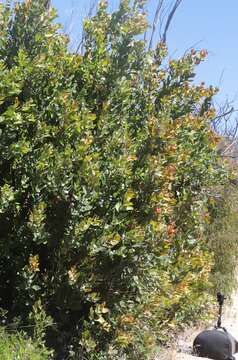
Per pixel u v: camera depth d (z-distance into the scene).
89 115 5.66
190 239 7.39
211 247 10.95
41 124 5.53
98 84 6.19
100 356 5.76
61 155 5.49
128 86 6.29
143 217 6.02
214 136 7.40
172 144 6.22
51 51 5.86
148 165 6.02
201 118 7.24
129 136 6.26
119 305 5.94
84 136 5.68
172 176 6.18
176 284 6.95
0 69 5.17
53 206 5.62
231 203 11.33
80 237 5.47
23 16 5.71
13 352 4.89
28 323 5.41
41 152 5.40
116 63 6.30
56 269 5.66
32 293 5.50
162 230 5.98
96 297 5.74
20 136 5.48
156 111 6.88
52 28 5.83
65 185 5.47
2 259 5.64
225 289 10.91
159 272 6.30
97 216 5.66
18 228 5.55
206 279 7.81
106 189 5.71
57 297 5.64
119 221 5.69
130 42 6.39
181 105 7.16
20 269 5.57
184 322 7.86
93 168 5.49
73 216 5.51
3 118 5.13
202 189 7.77
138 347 6.23
